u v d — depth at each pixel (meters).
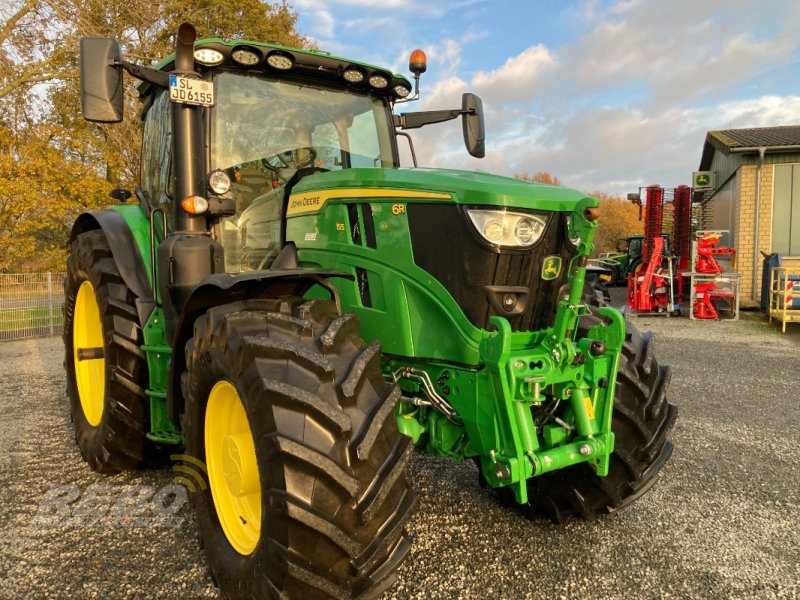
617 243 24.31
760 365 7.36
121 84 2.71
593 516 2.86
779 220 13.90
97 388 3.87
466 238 2.29
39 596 2.33
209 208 2.83
